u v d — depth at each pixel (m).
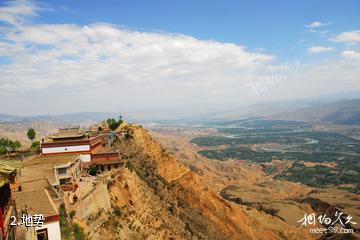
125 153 84.00
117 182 57.66
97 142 80.31
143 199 61.38
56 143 72.81
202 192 91.06
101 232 44.34
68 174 56.78
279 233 103.31
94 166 70.38
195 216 78.12
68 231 37.34
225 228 83.75
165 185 82.00
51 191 44.94
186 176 92.75
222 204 92.31
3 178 27.56
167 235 59.34
